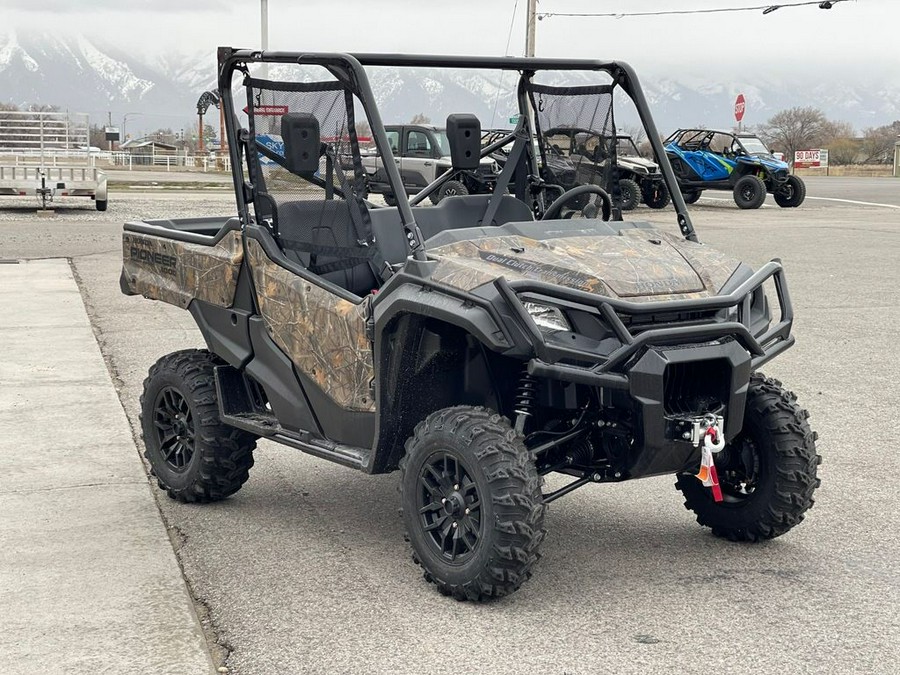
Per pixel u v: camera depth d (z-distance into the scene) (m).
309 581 4.69
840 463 6.47
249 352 5.57
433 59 5.11
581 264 4.51
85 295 12.81
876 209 29.27
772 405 4.92
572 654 3.96
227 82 5.42
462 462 4.32
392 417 4.74
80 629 4.16
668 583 4.66
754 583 4.66
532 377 4.52
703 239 19.92
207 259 5.65
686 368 4.50
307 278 5.13
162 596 4.48
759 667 3.87
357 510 5.71
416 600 4.47
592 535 5.28
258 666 3.87
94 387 8.31
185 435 5.85
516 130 5.81
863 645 4.05
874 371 8.96
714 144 29.67
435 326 4.64
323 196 5.04
